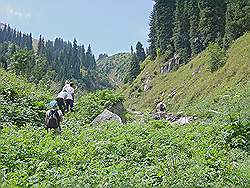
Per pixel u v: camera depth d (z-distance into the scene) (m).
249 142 14.93
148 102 88.62
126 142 13.73
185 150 13.68
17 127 17.12
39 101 21.92
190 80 75.81
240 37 69.12
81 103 24.62
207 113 31.11
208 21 82.62
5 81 23.75
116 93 26.45
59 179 9.96
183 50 91.38
